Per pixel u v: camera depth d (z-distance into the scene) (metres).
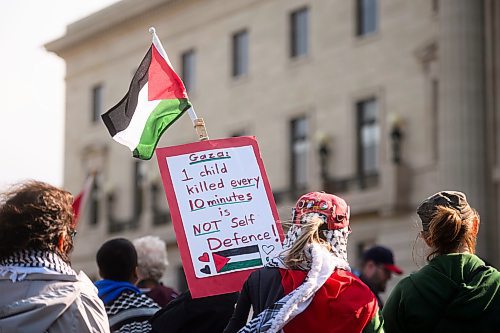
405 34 30.58
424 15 30.05
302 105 33.81
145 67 6.09
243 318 4.57
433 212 4.93
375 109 31.56
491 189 27.17
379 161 31.02
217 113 37.25
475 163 27.08
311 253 4.42
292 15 34.81
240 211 5.38
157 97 6.04
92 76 43.69
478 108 27.34
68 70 45.25
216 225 5.34
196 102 38.19
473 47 27.53
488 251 26.86
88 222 43.28
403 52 30.58
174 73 6.04
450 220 4.86
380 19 31.53
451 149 27.27
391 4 31.19
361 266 9.32
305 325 4.31
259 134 35.38
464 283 4.77
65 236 4.34
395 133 30.12
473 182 26.97
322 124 33.06
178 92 6.03
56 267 4.22
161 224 39.28
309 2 34.00
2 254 4.23
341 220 4.58
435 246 4.95
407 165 30.03
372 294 4.41
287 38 34.66
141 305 6.27
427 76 29.69
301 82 33.94
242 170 5.46
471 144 27.14
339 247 4.57
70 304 4.10
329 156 32.69
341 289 4.36
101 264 6.50
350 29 32.50
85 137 43.94
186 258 5.26
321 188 32.28
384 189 30.34
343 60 32.59
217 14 37.53
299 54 34.41
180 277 38.38
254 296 4.51
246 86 36.06
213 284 5.23
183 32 38.94
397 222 30.19
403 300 4.85
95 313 4.16
